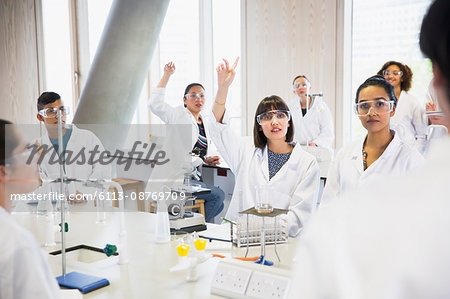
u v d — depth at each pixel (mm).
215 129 2605
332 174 2223
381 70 3543
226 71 2537
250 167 2506
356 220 451
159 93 4266
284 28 4992
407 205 427
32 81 6918
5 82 7047
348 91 4668
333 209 487
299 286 479
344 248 444
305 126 4270
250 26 5273
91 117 4832
